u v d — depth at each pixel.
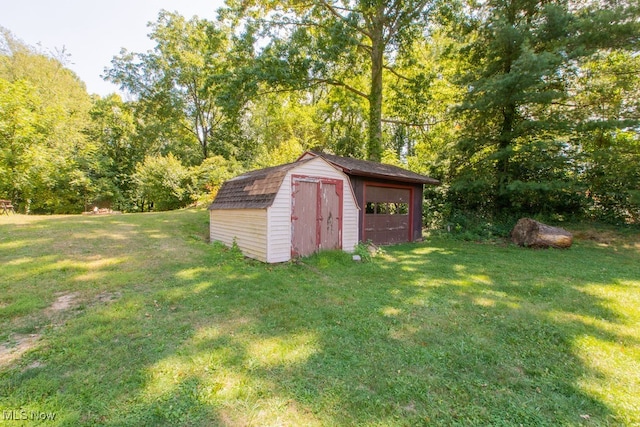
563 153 11.75
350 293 4.69
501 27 11.08
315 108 22.22
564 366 2.75
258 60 12.30
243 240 7.14
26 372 2.47
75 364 2.60
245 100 13.30
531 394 2.36
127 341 3.01
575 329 3.49
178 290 4.52
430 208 14.02
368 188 9.74
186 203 20.22
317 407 2.14
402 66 15.03
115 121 24.67
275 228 6.43
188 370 2.54
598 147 11.73
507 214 12.69
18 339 3.01
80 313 3.65
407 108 15.25
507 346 3.10
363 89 17.23
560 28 10.44
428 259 7.50
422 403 2.22
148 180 20.31
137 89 23.39
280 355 2.81
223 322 3.51
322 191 7.32
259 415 2.05
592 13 10.31
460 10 12.91
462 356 2.89
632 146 11.13
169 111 23.89
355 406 2.16
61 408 2.08
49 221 9.90
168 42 23.02
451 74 14.71
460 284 5.25
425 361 2.79
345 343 3.08
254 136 27.23
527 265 6.81
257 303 4.13
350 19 12.14
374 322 3.62
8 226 8.44
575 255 8.15
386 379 2.49
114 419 1.99
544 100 10.59
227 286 4.79
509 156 11.83
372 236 9.81
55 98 20.80
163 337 3.11
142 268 5.55
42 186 17.95
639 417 2.10
